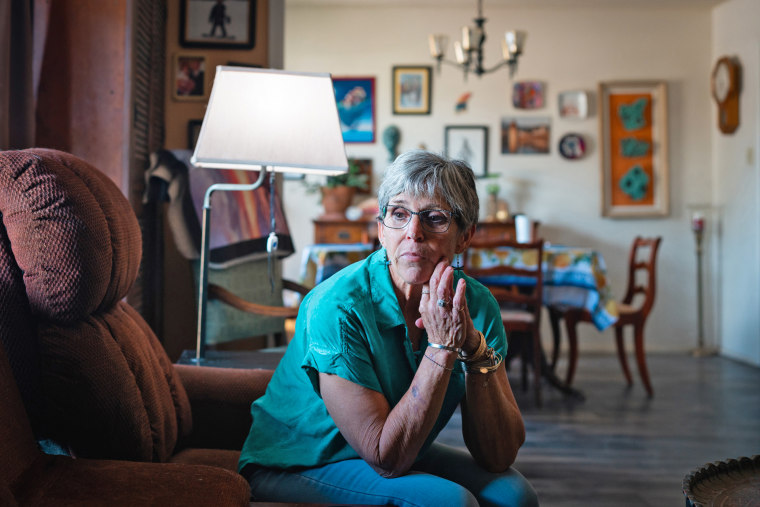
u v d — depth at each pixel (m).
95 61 2.74
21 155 1.21
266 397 1.49
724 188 6.04
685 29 6.19
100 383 1.25
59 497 1.03
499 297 4.01
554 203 6.20
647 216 6.19
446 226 1.26
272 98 1.81
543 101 6.18
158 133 3.41
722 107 5.92
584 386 4.77
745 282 5.73
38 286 1.18
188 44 3.58
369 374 1.25
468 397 1.31
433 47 5.07
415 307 1.35
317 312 1.28
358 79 6.16
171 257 3.47
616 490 2.82
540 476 2.99
